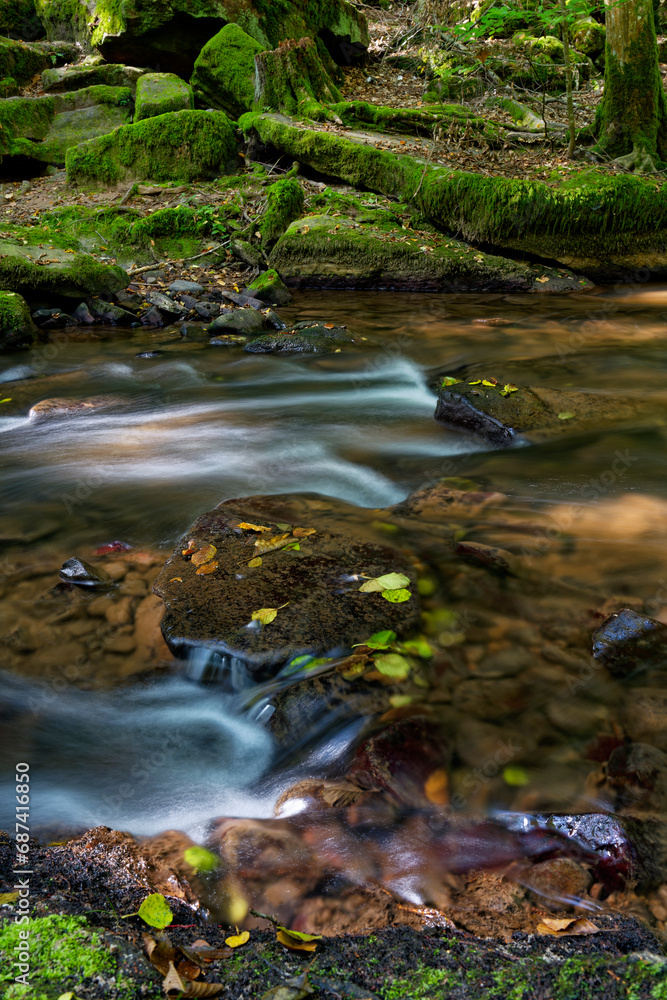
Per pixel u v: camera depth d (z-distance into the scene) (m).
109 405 5.71
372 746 2.08
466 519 3.51
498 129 11.88
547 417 4.71
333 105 12.08
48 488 4.21
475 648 2.55
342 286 9.63
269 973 1.33
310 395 5.89
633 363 6.15
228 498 4.01
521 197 9.36
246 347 7.07
